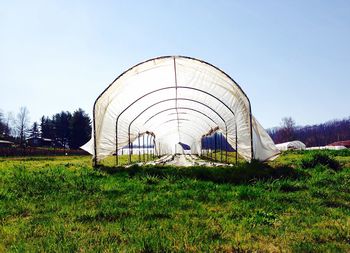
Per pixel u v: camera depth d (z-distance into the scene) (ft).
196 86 60.95
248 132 53.72
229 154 130.62
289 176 38.81
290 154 100.12
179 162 79.77
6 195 29.22
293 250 15.39
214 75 54.29
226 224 19.89
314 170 46.03
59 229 19.13
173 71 55.36
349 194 29.50
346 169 47.29
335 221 20.49
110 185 34.04
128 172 44.32
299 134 523.29
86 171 45.09
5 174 43.32
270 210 23.57
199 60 50.67
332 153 90.48
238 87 53.06
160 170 44.37
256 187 32.86
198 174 40.19
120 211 23.13
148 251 15.42
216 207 24.84
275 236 17.66
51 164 74.33
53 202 26.96
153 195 29.37
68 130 308.40
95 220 21.15
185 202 26.21
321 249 15.43
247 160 55.72
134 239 17.04
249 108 53.06
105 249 15.62
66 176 39.63
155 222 20.38
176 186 33.68
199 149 133.18
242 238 17.21
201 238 17.19
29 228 19.54
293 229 18.88
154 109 80.64
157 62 51.49
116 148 65.62
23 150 185.57
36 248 15.93
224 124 79.87
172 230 18.79
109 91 55.57
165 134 140.77
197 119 99.14
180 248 15.58
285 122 360.28
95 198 28.37
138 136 99.71
